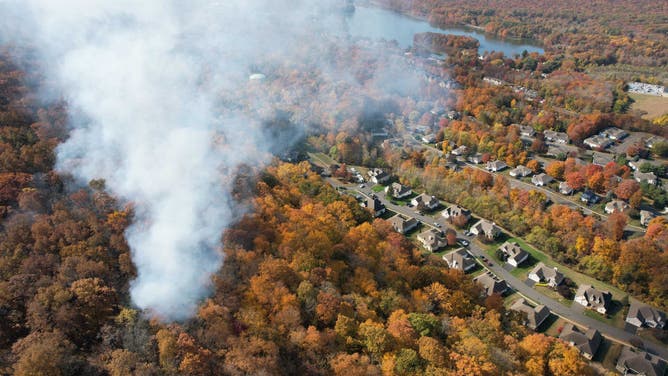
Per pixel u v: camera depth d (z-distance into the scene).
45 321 97.38
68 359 90.50
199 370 91.44
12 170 143.75
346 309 114.94
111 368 90.44
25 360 85.50
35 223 121.31
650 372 117.75
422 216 194.12
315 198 182.50
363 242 146.12
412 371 101.00
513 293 152.12
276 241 137.50
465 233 182.75
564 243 170.00
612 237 169.38
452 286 140.50
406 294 131.00
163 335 96.50
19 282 104.06
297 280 122.50
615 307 145.75
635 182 199.25
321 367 100.00
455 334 113.56
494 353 108.69
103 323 101.31
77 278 108.81
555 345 115.50
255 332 103.06
